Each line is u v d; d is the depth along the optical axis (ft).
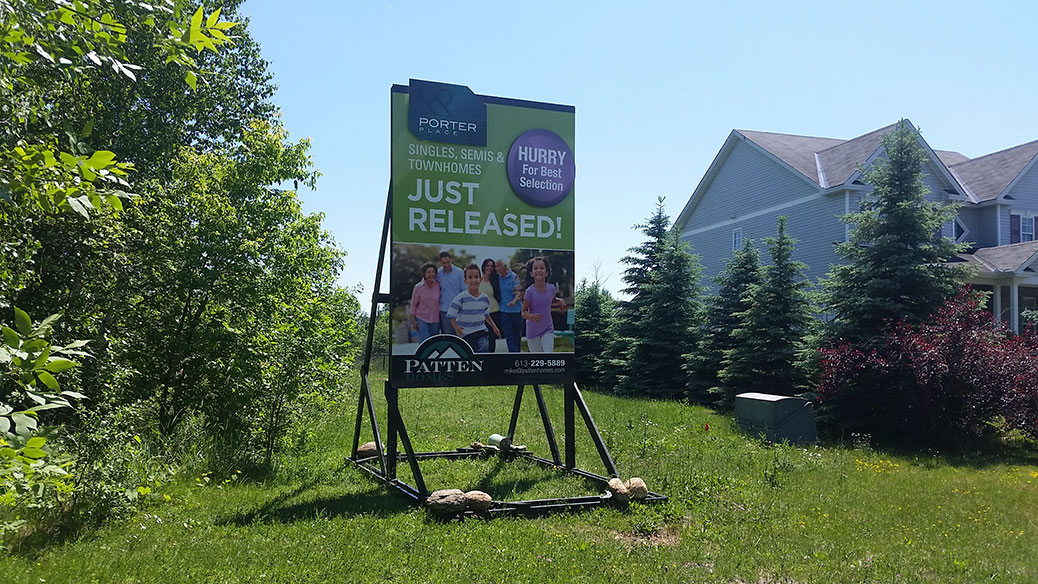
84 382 29.63
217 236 36.32
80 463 21.27
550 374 28.50
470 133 27.55
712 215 110.11
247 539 20.21
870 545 21.44
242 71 65.51
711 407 63.21
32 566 16.98
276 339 35.55
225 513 23.18
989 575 18.93
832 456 37.76
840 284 53.26
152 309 36.70
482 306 27.53
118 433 24.67
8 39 10.36
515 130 28.22
